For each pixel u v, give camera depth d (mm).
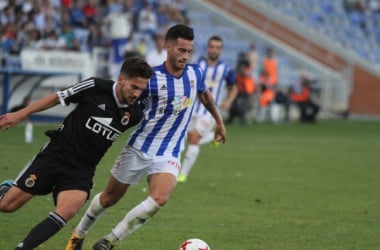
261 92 74625
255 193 31344
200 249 18031
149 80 19000
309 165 42531
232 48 85438
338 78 87250
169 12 77438
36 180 17422
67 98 17562
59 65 56031
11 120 17156
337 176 38219
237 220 25172
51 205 25938
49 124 55156
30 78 53844
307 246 21594
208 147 50062
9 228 22094
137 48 64125
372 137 64000
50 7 62750
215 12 89125
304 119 76812
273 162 43125
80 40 64938
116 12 68125
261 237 22547
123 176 19219
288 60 88938
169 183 18625
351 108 90438
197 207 27359
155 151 19109
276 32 91188
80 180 17438
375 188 34438
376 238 23172
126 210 26031
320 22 98500
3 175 31188
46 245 20219
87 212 19250
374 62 97688
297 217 26281
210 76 36000
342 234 23594
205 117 34094
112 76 61344
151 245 20875
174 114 19266
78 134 17516
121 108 17625
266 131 64438
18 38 57094
